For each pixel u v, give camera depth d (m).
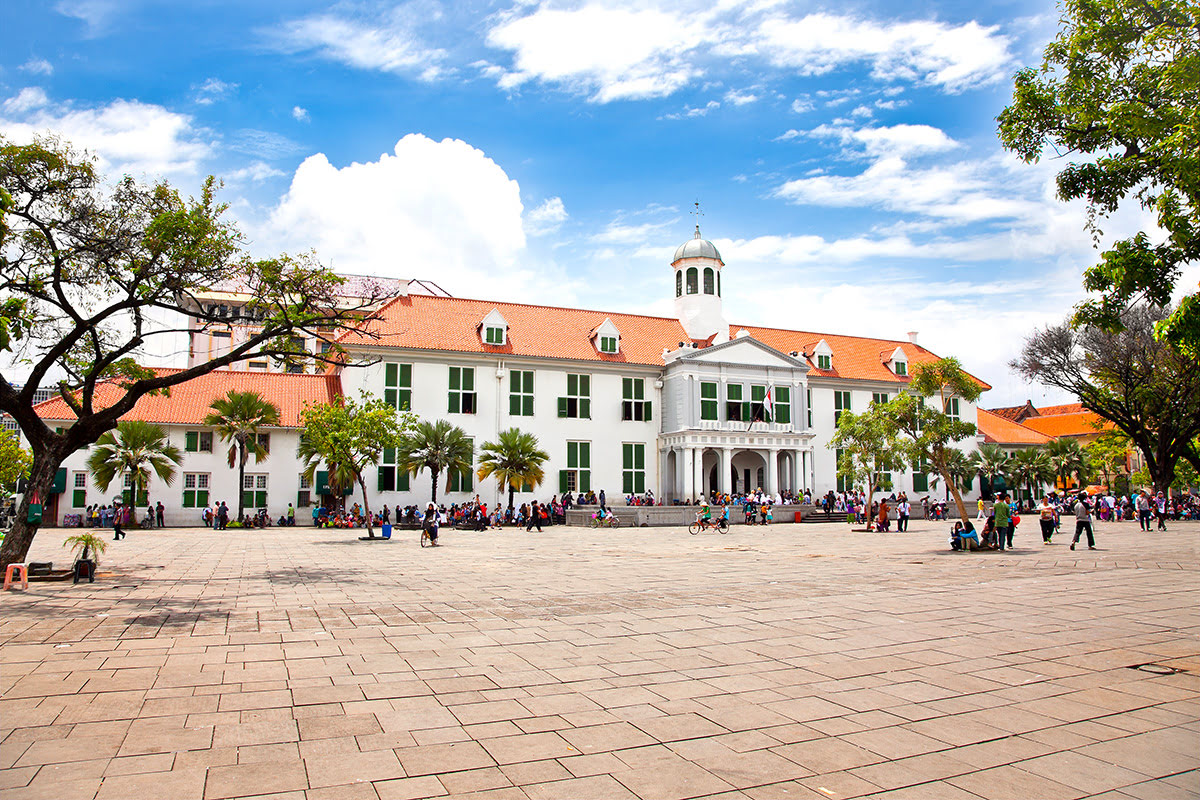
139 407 42.09
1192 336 9.12
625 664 8.88
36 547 25.03
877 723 6.76
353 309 19.77
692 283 58.47
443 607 12.99
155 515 40.31
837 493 55.91
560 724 6.67
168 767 5.55
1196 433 46.09
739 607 13.06
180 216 17.05
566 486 49.19
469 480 46.25
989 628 11.10
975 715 7.00
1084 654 9.43
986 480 55.50
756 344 52.94
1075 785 5.39
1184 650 9.66
